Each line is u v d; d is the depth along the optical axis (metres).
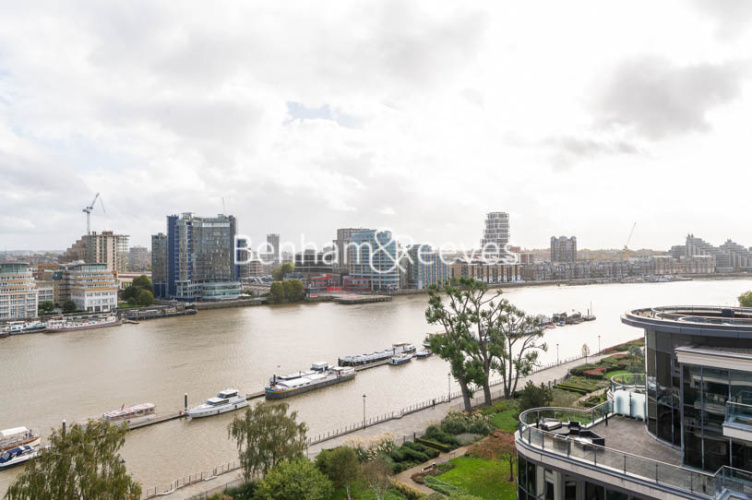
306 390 105.56
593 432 35.22
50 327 190.38
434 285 87.56
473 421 73.88
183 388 107.56
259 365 128.88
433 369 126.81
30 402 98.25
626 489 26.88
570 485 29.69
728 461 26.84
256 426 55.12
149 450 73.81
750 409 25.72
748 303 138.62
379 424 79.12
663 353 32.62
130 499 42.31
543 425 35.19
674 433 31.75
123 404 96.06
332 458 54.50
